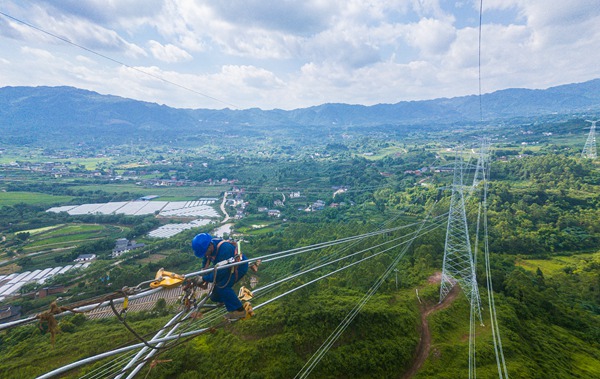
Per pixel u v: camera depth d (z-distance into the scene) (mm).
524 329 50062
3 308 64688
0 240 109312
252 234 117500
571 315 57562
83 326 51938
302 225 111062
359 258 70250
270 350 41719
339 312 46562
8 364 42656
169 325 7250
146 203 169375
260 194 186000
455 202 115312
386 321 46656
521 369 39469
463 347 43906
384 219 119250
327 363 41000
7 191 176875
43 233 116812
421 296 54406
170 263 85625
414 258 70875
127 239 110562
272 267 78750
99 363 39125
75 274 80562
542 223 98562
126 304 5910
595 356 46719
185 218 141875
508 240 88438
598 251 85375
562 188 126312
